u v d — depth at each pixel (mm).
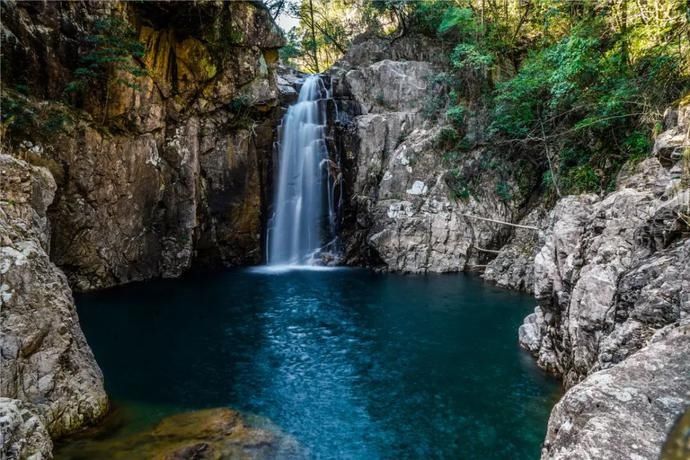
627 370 3197
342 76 21484
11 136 11805
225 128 18469
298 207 20141
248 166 19000
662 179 7453
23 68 12500
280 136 19922
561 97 15305
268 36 19016
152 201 15914
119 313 12531
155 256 16344
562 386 8117
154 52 15742
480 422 7098
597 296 6629
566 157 16297
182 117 17016
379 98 20703
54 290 6520
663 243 5797
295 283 16203
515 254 16719
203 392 8047
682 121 6852
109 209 14641
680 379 3031
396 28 25016
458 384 8391
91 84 14062
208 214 18188
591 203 9070
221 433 6566
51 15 13031
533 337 9828
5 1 11953
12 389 5617
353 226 20172
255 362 9445
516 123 17547
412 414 7367
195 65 17000
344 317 12367
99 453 5797
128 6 14555
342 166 20594
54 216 13297
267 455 6094
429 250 18219
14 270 5969
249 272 18016
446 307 13273
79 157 13625
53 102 13117
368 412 7430
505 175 18844
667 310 4926
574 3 16094
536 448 6410
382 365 9281
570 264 7777
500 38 20219
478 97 19828
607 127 14664
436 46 21484
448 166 19062
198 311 12820
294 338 10812
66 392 6309
